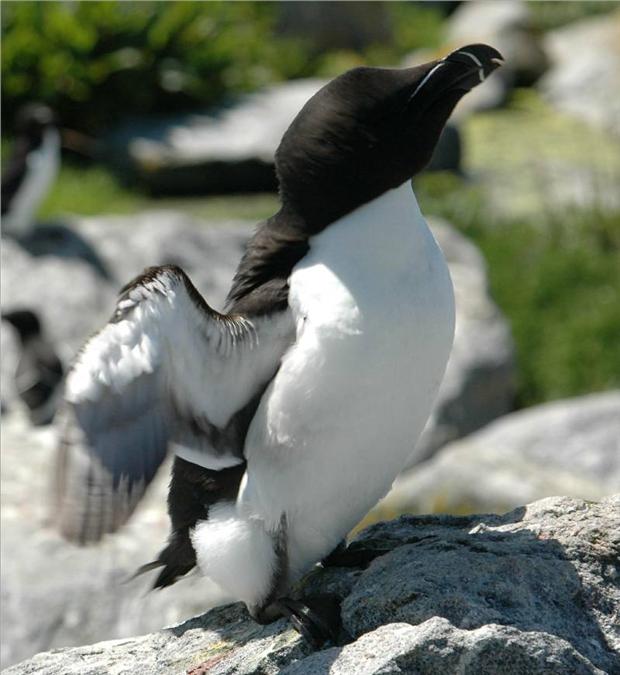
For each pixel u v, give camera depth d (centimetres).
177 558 765
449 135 3139
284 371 690
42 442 1491
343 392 683
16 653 1202
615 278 2527
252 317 693
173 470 750
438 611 687
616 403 1838
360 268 687
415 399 704
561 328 2409
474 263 2292
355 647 671
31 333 1980
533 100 3934
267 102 3272
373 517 1558
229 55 3288
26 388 1956
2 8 3088
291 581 738
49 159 2308
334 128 691
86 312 2122
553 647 652
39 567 1248
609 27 4294
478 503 1574
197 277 2181
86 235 2242
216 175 2994
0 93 3027
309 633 714
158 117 3156
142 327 664
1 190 2261
